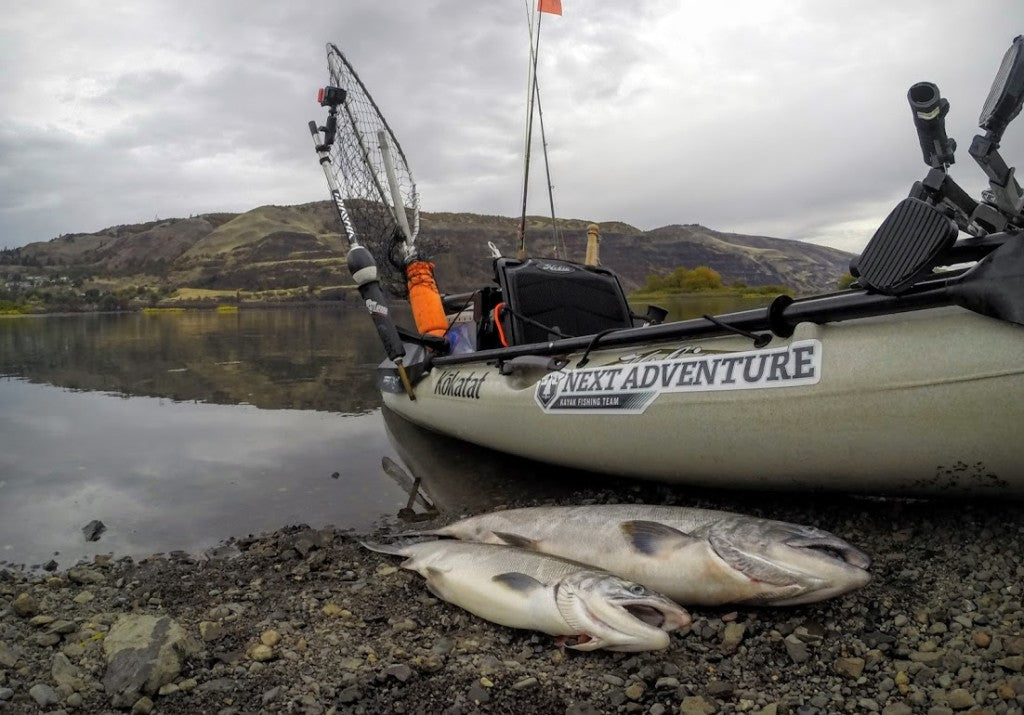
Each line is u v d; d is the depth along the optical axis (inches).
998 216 143.2
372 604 161.3
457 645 140.6
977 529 158.1
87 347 807.7
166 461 297.6
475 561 158.4
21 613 156.0
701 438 177.9
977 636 124.8
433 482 261.4
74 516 231.8
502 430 242.2
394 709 119.2
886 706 112.6
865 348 151.9
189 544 206.1
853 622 136.6
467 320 323.9
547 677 127.6
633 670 128.4
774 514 185.8
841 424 154.0
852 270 156.5
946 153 146.0
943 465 147.9
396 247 357.1
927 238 136.4
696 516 158.4
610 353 211.3
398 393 327.0
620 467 205.2
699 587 146.6
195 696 123.6
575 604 135.3
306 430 352.8
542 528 177.2
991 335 136.6
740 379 169.8
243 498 248.2
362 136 368.8
